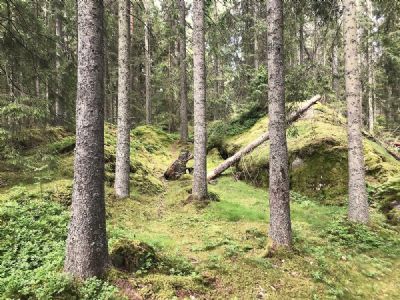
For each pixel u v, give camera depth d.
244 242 8.67
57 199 10.20
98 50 5.94
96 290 5.36
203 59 12.23
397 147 22.97
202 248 8.13
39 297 4.98
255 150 16.98
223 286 6.44
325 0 10.73
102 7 6.05
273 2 8.32
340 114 18.42
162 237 8.78
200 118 12.34
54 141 14.61
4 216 8.19
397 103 32.94
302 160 14.53
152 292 5.66
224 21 13.59
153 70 30.42
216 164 18.77
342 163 13.81
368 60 26.31
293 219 11.06
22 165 11.59
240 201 12.99
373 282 7.43
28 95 11.59
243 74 19.77
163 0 18.97
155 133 24.77
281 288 6.62
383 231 10.05
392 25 12.67
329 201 13.16
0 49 11.41
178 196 13.02
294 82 10.55
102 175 5.95
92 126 5.83
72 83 12.80
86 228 5.69
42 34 12.11
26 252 6.70
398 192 11.91
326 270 7.48
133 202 11.88
